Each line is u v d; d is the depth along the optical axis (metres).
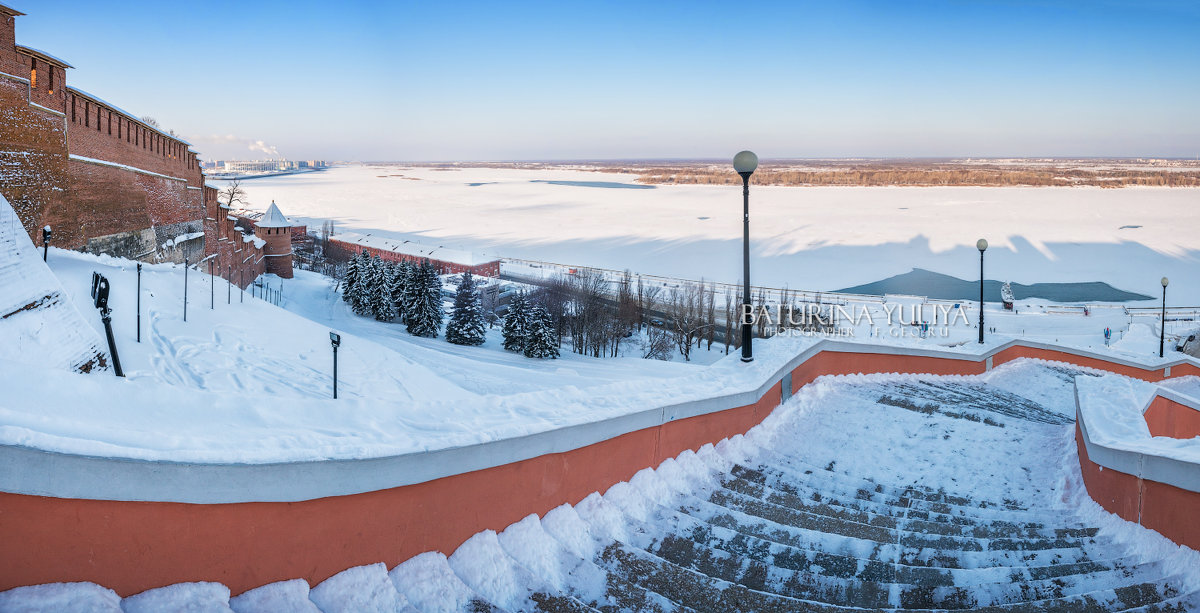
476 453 6.10
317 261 105.12
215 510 4.84
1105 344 53.22
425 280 55.75
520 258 130.00
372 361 25.36
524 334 49.53
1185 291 93.62
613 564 6.18
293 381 18.59
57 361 11.05
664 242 148.88
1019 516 7.93
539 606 5.45
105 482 4.50
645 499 7.71
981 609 5.38
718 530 6.94
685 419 9.07
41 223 21.50
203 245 39.38
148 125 31.14
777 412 12.09
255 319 26.30
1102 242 137.12
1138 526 7.08
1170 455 6.68
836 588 5.85
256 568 5.02
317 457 5.18
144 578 4.68
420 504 5.77
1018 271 110.38
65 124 22.88
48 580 4.43
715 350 59.31
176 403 5.95
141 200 30.00
